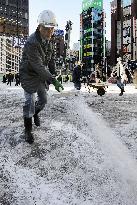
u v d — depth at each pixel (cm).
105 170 352
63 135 448
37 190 304
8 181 319
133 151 422
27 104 400
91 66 12519
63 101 856
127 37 7850
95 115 680
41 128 475
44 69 384
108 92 1633
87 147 413
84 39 13100
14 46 3934
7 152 387
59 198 294
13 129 470
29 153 382
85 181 327
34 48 376
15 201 287
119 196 306
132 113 742
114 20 8256
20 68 394
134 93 1541
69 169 349
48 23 369
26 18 11894
